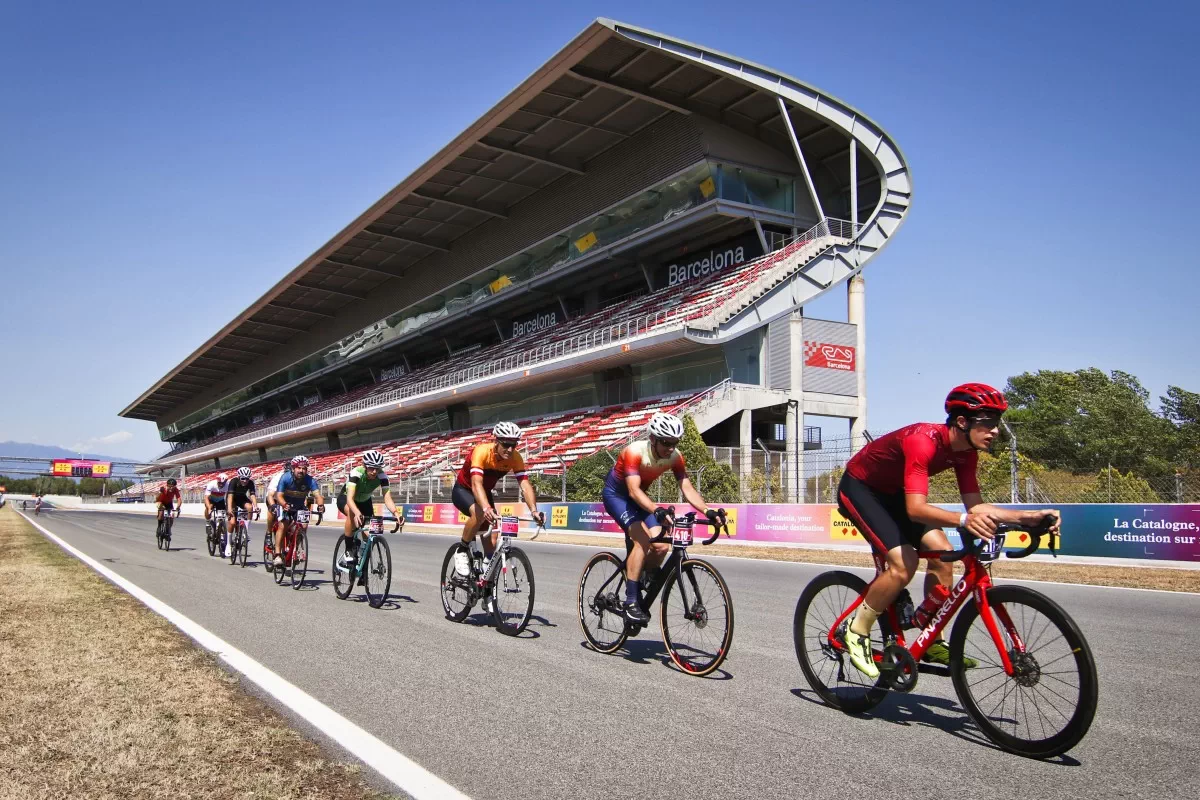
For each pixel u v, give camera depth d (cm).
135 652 552
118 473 11481
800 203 3394
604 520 2211
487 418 4656
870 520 423
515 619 663
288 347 7388
